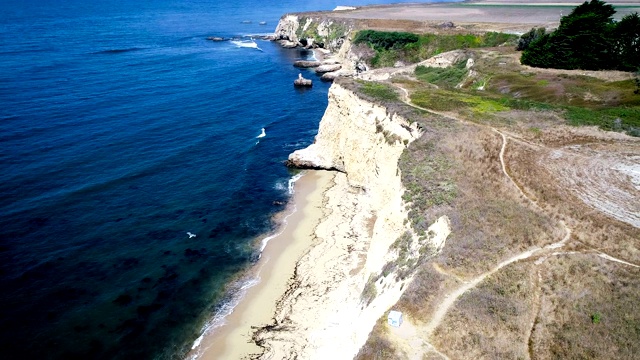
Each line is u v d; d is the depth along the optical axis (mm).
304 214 41250
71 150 50938
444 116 38281
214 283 32219
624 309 17781
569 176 28453
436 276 19750
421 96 44031
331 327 26453
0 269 32125
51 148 51031
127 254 34969
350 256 33625
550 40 52812
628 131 34594
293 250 35719
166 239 37156
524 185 27359
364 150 43312
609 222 23547
